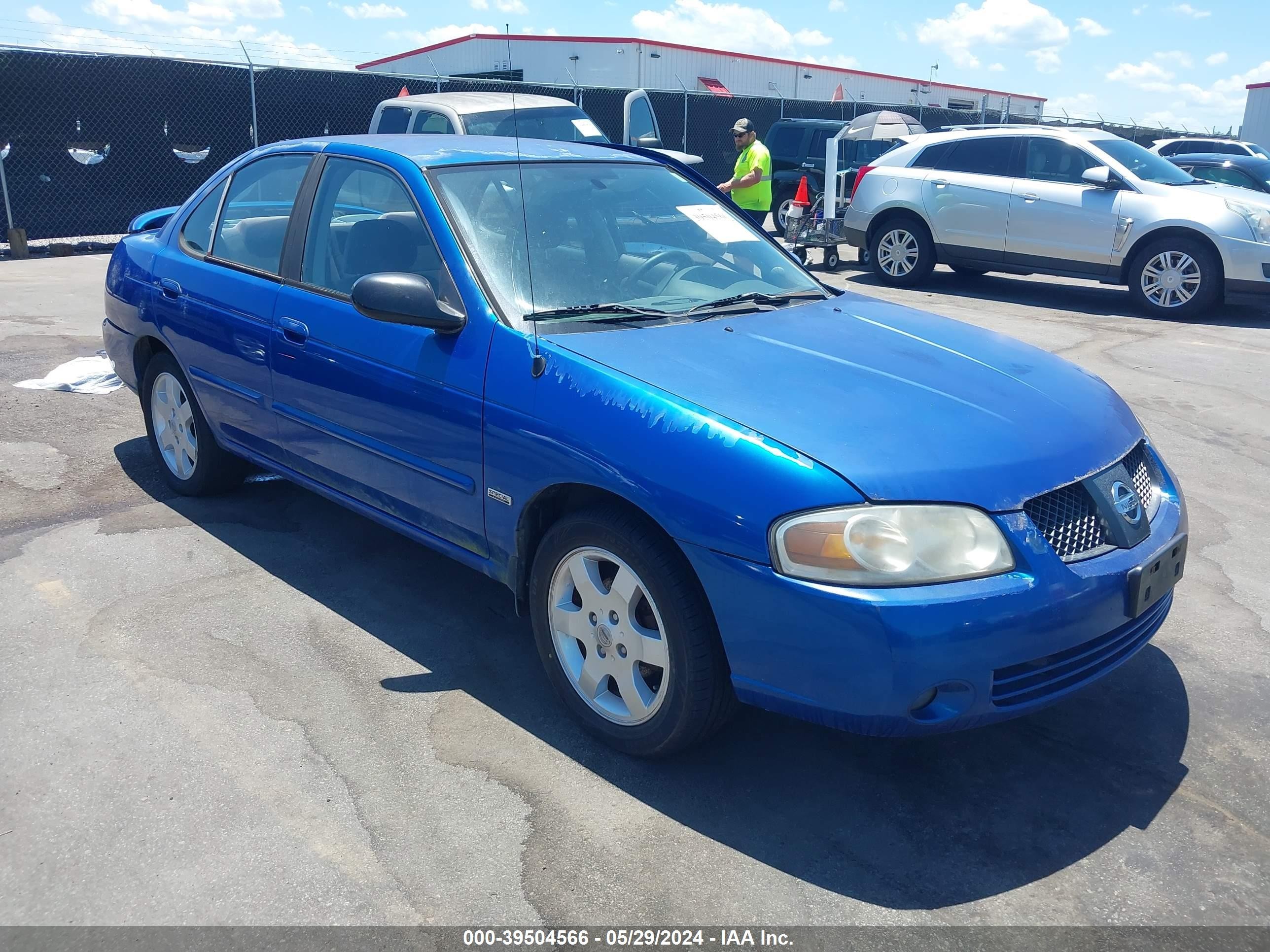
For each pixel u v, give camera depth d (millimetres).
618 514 2748
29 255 12516
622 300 3357
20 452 5266
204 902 2320
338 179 3779
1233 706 3213
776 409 2637
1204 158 15242
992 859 2525
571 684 2992
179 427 4645
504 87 15922
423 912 2309
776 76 28609
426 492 3312
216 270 4176
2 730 2928
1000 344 3449
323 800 2674
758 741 3008
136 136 13430
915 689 2363
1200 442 5867
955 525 2432
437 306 3102
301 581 3936
